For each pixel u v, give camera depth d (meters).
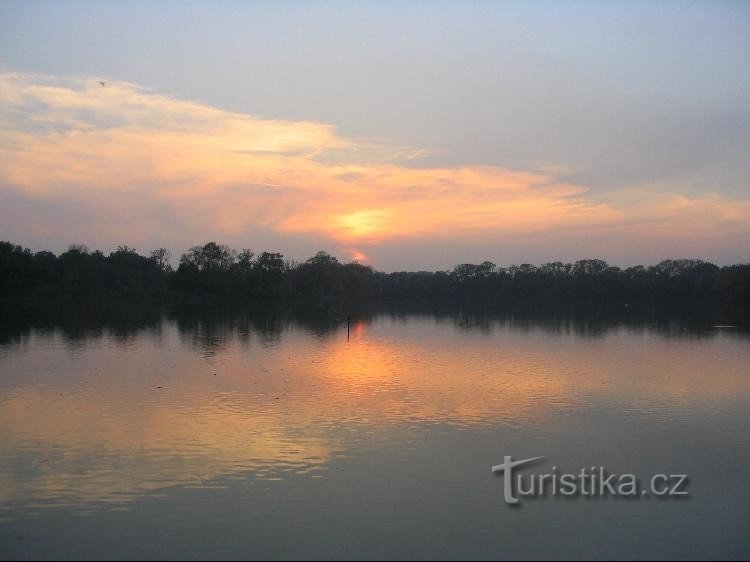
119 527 15.13
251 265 145.62
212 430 22.88
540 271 184.75
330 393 29.91
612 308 135.12
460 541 14.82
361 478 18.39
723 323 83.56
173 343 51.19
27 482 17.70
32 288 119.94
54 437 21.78
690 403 28.91
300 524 15.45
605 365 40.75
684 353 48.06
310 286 151.38
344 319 87.69
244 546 14.35
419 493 17.44
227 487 17.52
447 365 40.00
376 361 41.66
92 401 27.44
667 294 155.75
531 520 15.96
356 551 14.24
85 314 85.38
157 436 22.02
